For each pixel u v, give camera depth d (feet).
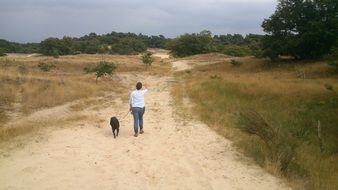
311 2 156.97
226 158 27.96
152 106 57.52
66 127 36.96
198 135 35.47
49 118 43.96
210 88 77.05
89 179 22.38
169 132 36.60
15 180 21.81
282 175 24.22
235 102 59.88
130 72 140.15
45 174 22.89
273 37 165.07
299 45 151.84
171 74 139.74
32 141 30.60
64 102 57.62
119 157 27.20
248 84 77.41
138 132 36.09
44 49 339.36
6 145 29.17
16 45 384.88
